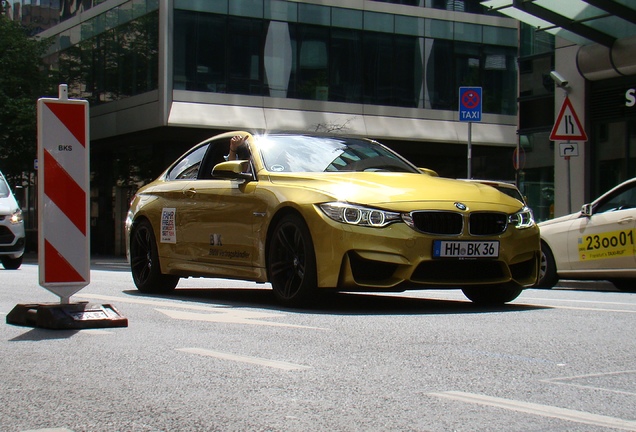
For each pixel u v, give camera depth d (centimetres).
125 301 883
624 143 1925
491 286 820
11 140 3550
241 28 3198
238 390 417
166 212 987
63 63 3769
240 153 921
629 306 848
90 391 420
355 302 881
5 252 1986
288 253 807
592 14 1764
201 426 348
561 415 365
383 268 761
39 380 449
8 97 3531
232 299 924
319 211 770
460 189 814
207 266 918
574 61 1998
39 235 655
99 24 3525
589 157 1997
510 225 804
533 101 2177
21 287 1173
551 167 2136
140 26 3247
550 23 1828
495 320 701
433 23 3512
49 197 656
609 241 1231
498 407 380
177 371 468
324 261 762
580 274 1270
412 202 770
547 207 2145
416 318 713
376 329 639
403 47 3459
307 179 825
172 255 976
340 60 3350
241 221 863
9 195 2083
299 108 3275
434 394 407
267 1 3231
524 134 2197
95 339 592
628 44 1847
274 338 592
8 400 402
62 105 655
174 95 3108
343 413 369
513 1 1734
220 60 3167
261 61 3222
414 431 338
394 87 3441
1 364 499
